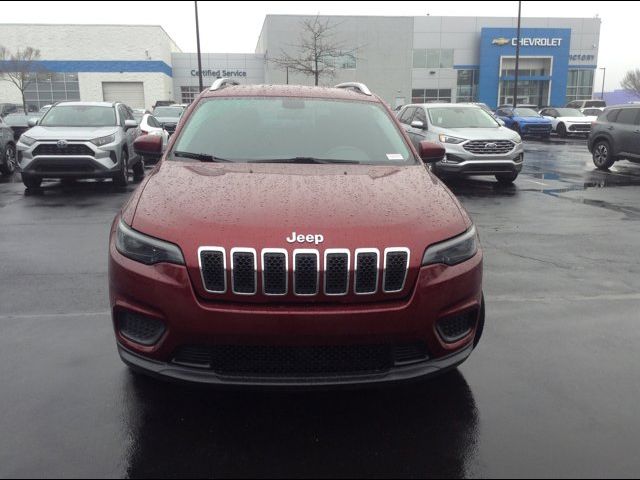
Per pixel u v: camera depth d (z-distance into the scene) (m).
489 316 4.50
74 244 6.81
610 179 13.37
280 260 2.64
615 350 3.89
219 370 2.68
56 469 2.54
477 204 9.83
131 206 3.09
